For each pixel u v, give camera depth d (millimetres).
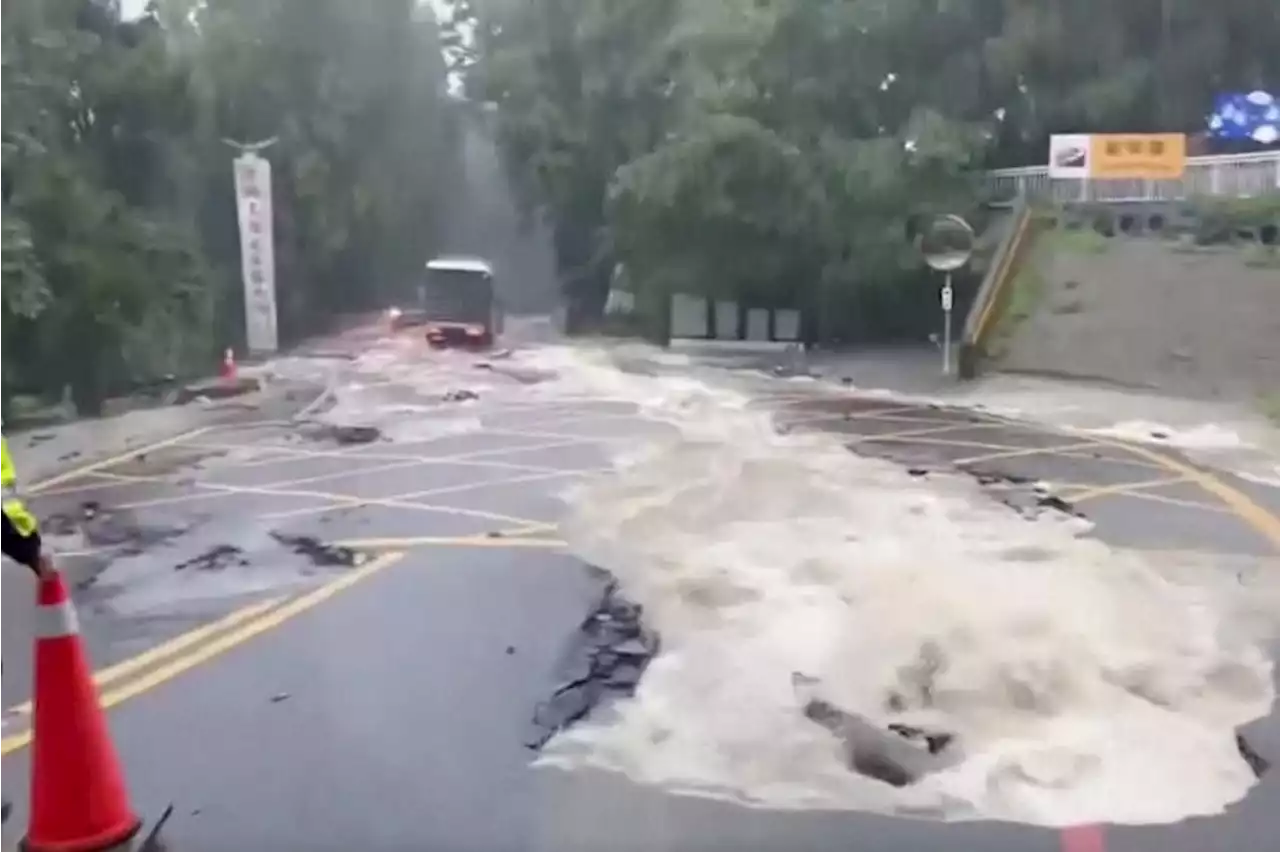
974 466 11500
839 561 7156
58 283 17141
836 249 24547
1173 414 15164
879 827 4180
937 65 26562
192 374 20078
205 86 22516
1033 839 4094
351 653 6164
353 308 30641
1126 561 7398
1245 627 6297
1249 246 19969
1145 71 24984
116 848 4086
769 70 25438
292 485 11078
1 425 14750
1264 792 4414
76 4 19312
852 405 16641
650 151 28750
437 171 31984
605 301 32188
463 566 7918
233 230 24266
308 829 4246
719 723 4988
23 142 17062
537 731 5070
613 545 8094
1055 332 19969
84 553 8539
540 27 30750
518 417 15664
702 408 16266
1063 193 23594
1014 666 5312
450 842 4133
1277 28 24500
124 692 5641
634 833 4164
